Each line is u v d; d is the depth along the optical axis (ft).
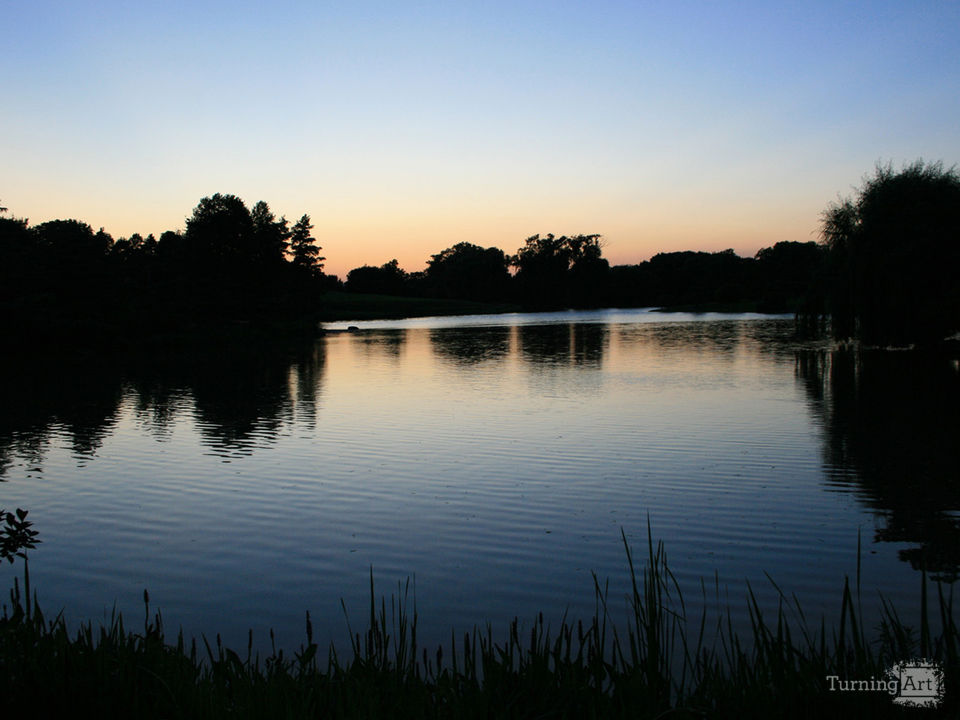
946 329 101.50
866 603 23.99
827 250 112.78
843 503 35.50
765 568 27.45
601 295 474.49
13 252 155.02
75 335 143.23
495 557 29.30
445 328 231.50
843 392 71.97
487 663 15.85
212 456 48.52
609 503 36.29
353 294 447.83
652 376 89.66
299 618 24.13
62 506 37.37
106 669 15.21
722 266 415.03
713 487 38.78
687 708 13.87
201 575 28.04
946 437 49.98
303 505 36.99
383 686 14.87
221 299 215.92
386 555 29.78
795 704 13.97
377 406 69.62
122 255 259.80
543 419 60.29
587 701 14.32
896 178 106.63
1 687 14.67
